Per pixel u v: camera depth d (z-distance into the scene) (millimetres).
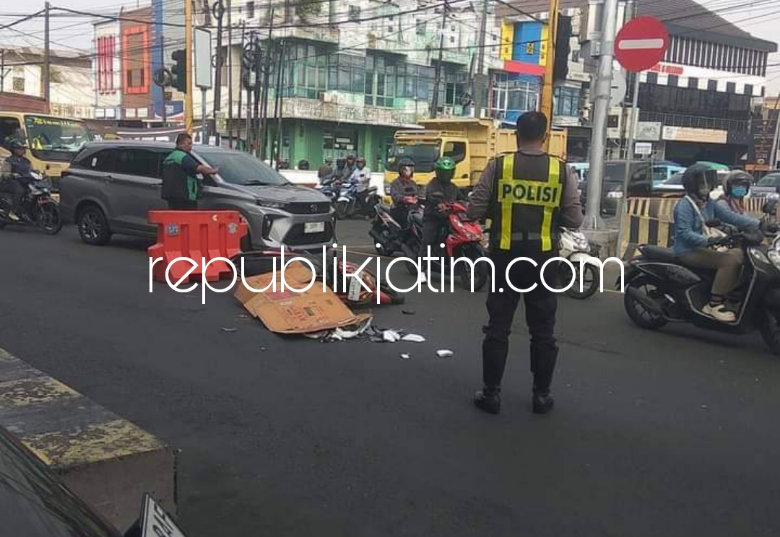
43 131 19938
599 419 4957
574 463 4250
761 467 4281
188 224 9242
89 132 21281
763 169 55594
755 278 6523
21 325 6770
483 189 4867
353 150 41469
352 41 39375
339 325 6918
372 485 3916
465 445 4453
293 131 38906
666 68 54594
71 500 1637
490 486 3938
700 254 6918
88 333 6605
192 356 6055
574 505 3762
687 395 5512
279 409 4945
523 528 3525
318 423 4723
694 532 3535
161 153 11539
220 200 10430
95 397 5055
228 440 4430
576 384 5691
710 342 7125
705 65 57594
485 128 20422
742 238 6617
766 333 6715
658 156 53969
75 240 12617
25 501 1444
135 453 3301
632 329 7543
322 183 21453
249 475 3994
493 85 44438
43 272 9383
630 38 10703
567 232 9133
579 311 8406
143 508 1824
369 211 20312
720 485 4039
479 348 6566
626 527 3561
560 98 47812
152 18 45781
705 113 57656
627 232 12695
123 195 11633
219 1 32750
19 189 13398
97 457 3225
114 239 12898
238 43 38625
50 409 3793
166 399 5066
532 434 4656
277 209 10203
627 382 5781
